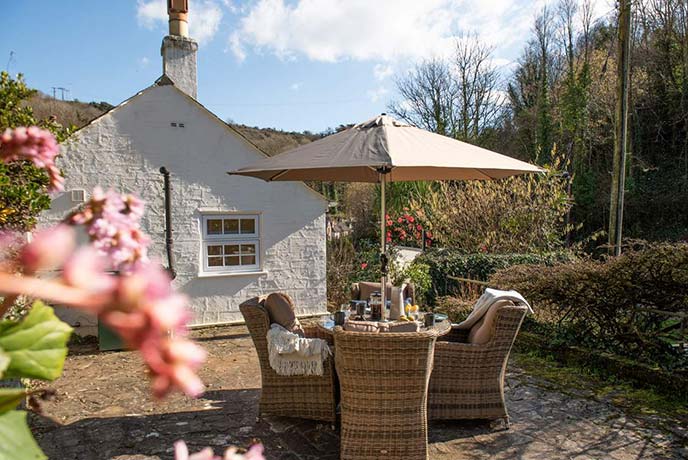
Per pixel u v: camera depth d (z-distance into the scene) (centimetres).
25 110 510
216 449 366
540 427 396
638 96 1648
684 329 483
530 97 2188
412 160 345
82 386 512
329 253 1004
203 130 769
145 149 734
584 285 547
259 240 818
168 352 32
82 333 683
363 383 325
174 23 789
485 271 816
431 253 911
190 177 762
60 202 686
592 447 360
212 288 780
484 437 380
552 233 985
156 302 32
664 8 1583
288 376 409
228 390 498
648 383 474
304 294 844
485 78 2103
